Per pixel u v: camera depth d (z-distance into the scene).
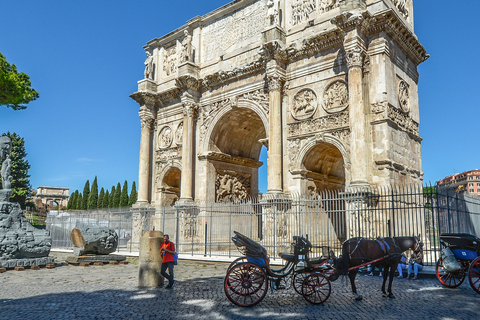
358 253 13.76
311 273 13.58
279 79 30.86
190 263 26.05
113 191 94.31
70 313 11.99
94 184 94.12
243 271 13.17
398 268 18.94
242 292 13.14
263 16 34.41
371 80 26.91
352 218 23.58
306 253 13.67
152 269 16.70
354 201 24.44
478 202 29.19
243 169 39.81
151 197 40.72
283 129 30.95
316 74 29.77
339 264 13.66
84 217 42.81
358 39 26.25
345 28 26.52
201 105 37.53
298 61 30.95
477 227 28.19
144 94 40.47
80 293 15.23
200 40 39.06
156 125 41.50
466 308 12.58
